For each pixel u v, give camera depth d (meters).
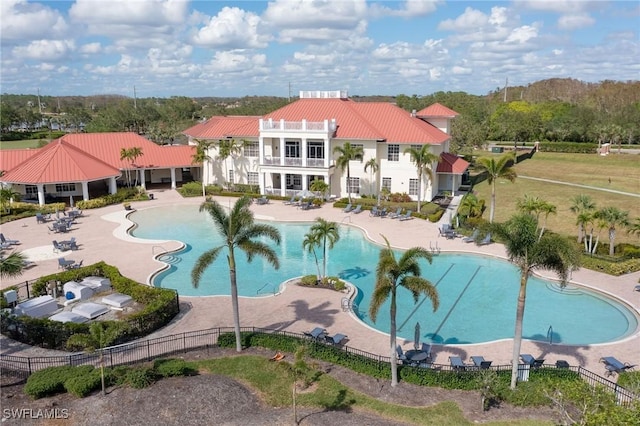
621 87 177.25
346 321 27.06
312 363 22.62
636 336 25.22
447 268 36.53
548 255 19.89
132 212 53.41
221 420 18.45
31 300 27.80
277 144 61.38
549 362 22.78
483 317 28.58
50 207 53.03
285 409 19.38
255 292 32.28
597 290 31.36
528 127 112.44
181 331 25.78
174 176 65.31
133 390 19.83
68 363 22.36
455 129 84.56
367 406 19.59
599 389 16.44
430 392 20.73
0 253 26.75
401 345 24.62
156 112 173.25
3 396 19.67
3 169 59.69
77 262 36.22
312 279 32.41
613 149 99.94
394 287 20.61
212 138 65.00
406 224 47.53
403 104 160.75
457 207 52.66
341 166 56.12
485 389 19.42
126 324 22.73
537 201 39.00
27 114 158.25
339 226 47.50
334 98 63.91
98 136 65.62
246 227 23.86
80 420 18.12
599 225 37.56
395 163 57.03
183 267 36.81
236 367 22.42
